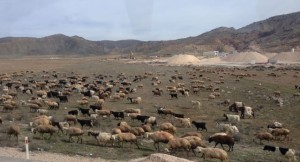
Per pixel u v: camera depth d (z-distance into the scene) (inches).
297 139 1380.4
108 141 1059.9
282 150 1109.7
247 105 2069.4
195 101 2022.6
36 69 4106.8
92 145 1048.8
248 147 1187.3
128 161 817.5
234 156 1016.9
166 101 2138.3
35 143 996.6
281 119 1733.5
